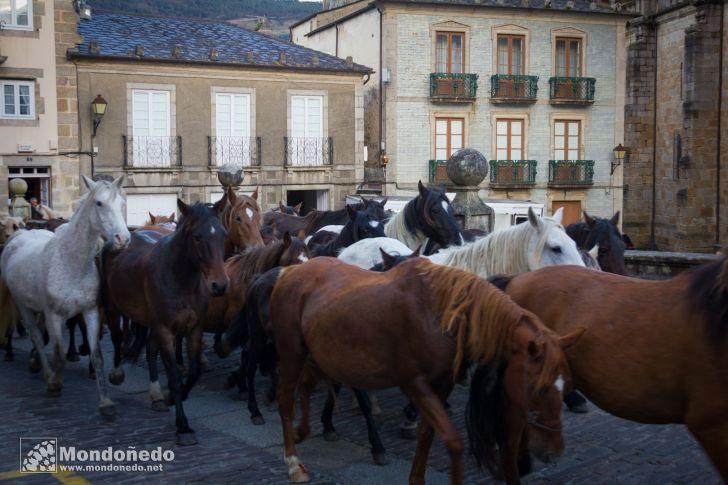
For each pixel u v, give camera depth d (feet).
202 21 111.75
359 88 106.83
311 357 21.95
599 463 22.04
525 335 15.65
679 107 132.05
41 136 88.79
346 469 21.79
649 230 140.67
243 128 100.83
